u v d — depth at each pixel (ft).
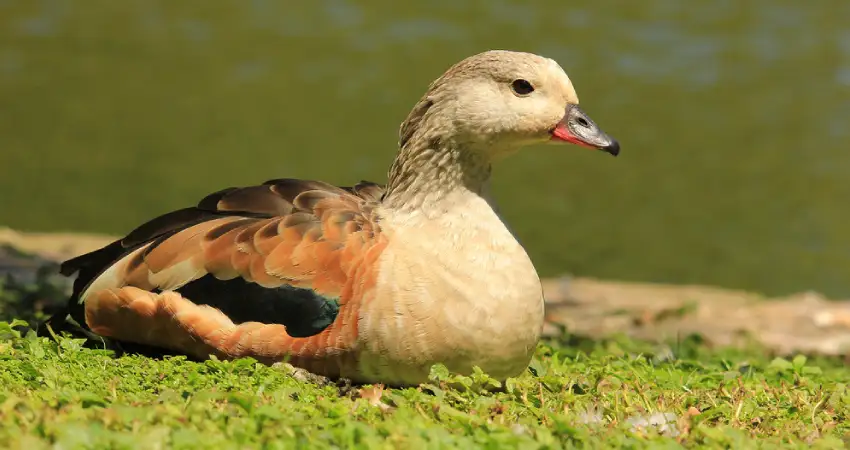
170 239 28.30
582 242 68.64
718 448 22.86
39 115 83.30
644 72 96.07
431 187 27.73
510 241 27.40
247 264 27.30
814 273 66.13
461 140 27.76
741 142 84.33
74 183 71.82
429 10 110.93
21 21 104.01
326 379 26.89
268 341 26.89
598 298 51.65
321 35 103.55
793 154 82.74
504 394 26.53
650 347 37.63
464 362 26.66
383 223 27.71
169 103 87.20
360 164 76.69
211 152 78.13
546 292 52.34
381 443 21.33
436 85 28.32
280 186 29.71
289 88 91.25
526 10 111.34
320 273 26.86
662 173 79.87
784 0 115.34
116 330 28.66
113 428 21.62
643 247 68.69
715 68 98.22
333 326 26.50
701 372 32.96
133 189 71.00
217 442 20.81
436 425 23.26
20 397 23.07
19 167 73.46
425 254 26.78
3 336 28.58
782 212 73.82
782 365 31.78
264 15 108.99
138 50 98.68
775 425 25.68
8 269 45.44
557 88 28.30
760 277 65.16
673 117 88.12
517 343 26.96
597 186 77.66
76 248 52.70
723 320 48.55
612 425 24.76
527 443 21.53
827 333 47.34
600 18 108.78
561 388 27.58
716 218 73.10
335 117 84.99
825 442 23.48
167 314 27.53
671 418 25.29
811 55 100.73
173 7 110.63
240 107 86.94
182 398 24.27
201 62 96.27
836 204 75.66
